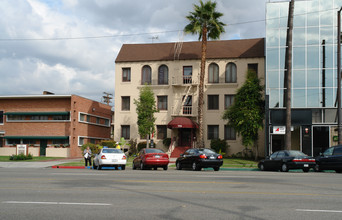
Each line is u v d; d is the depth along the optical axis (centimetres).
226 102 4066
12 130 4444
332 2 3406
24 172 2111
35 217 762
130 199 1006
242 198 1027
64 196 1063
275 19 3494
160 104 4238
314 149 3350
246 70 4022
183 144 4125
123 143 4072
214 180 1554
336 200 995
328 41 3388
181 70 4200
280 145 3562
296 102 3406
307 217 762
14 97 4394
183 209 853
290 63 2869
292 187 1291
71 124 4203
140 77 4291
